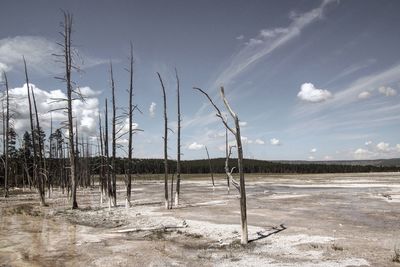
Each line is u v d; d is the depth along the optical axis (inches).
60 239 735.7
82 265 546.0
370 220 879.1
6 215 1127.6
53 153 2288.4
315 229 764.0
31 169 2635.3
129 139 1218.0
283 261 533.3
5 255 613.0
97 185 3056.1
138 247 648.4
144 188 2516.0
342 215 967.0
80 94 1253.1
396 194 1588.3
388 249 580.7
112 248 647.1
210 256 577.0
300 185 2508.6
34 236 771.4
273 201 1371.8
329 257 544.4
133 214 1060.5
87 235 775.1
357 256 544.4
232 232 749.3
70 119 1255.5
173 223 871.7
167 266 531.2
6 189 1863.9
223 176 4552.2
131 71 1221.7
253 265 519.2
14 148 2496.3
